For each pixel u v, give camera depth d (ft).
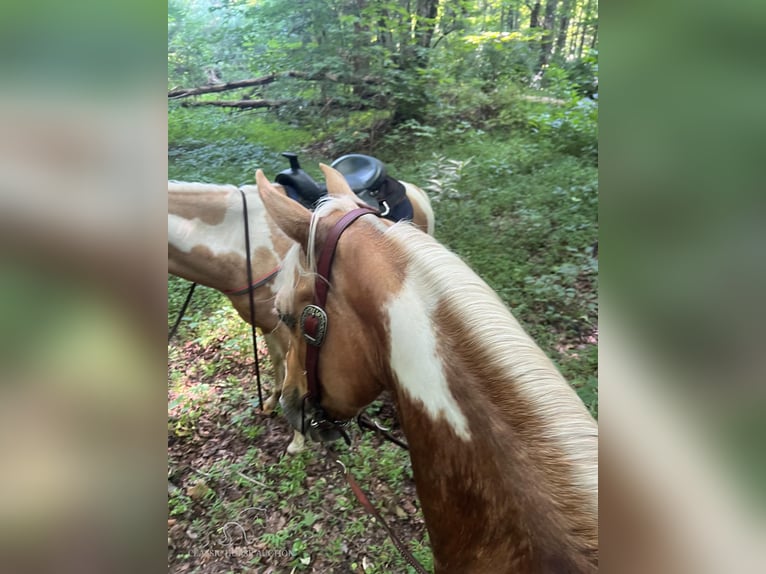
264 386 12.18
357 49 24.94
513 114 24.73
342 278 4.91
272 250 9.45
